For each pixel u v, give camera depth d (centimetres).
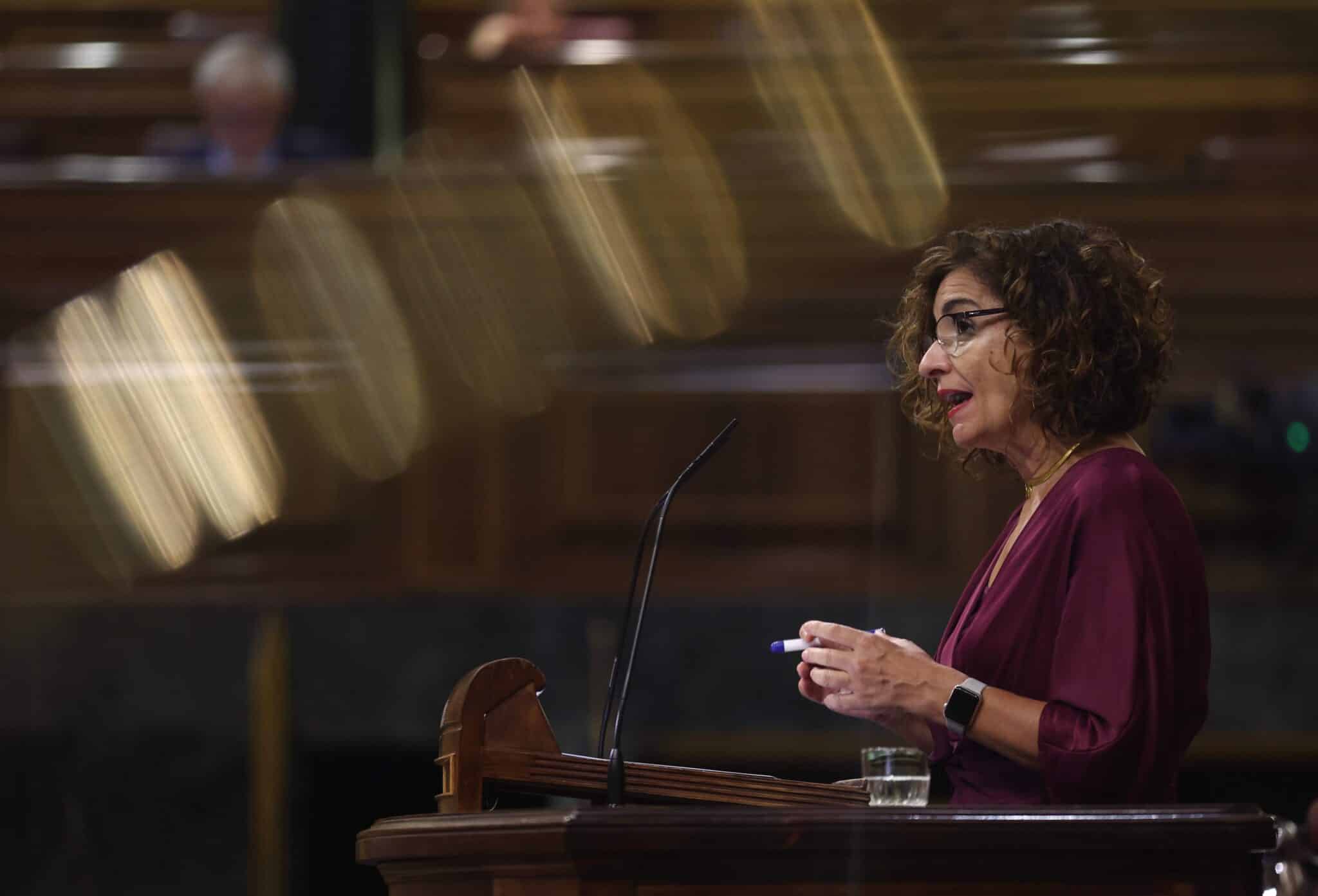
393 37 1873
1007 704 600
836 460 1609
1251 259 1611
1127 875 497
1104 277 669
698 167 1634
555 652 1596
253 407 1595
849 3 1708
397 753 1680
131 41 2084
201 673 1579
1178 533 625
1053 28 1734
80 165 1803
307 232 1606
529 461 1611
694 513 1609
